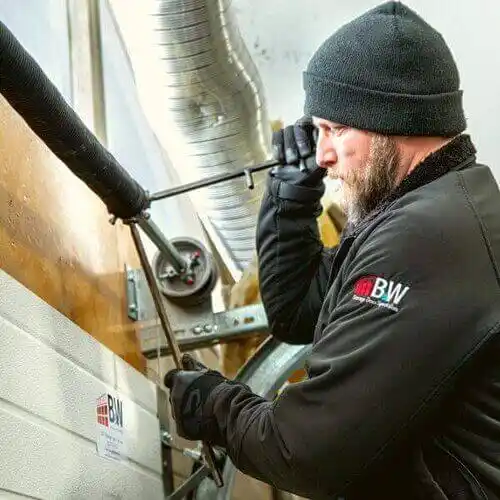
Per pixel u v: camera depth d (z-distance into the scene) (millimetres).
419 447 875
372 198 980
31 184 1140
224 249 2135
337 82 962
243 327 1574
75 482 1035
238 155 1791
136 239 1272
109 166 1112
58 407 1019
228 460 1475
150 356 1595
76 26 1797
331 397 866
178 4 1479
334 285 995
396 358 845
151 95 1688
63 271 1213
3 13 1482
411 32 950
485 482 861
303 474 884
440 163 956
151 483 1375
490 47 2412
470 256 875
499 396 864
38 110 938
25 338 951
